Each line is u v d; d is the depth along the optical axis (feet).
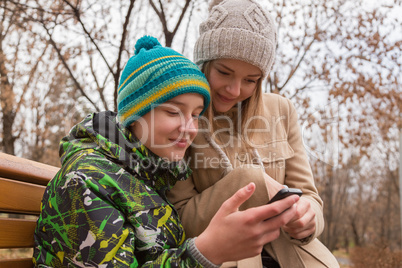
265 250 4.52
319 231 4.56
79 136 4.08
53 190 3.64
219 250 3.16
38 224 3.75
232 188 4.23
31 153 34.17
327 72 20.86
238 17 4.77
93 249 3.28
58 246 3.49
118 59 12.57
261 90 5.13
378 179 69.21
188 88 3.89
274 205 3.06
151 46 4.39
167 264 3.29
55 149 35.09
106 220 3.36
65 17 15.64
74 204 3.41
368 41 21.13
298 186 5.14
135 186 3.80
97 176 3.55
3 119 29.17
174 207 4.26
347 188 68.54
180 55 4.14
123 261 3.34
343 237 72.33
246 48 4.67
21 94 28.63
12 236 3.76
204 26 4.99
